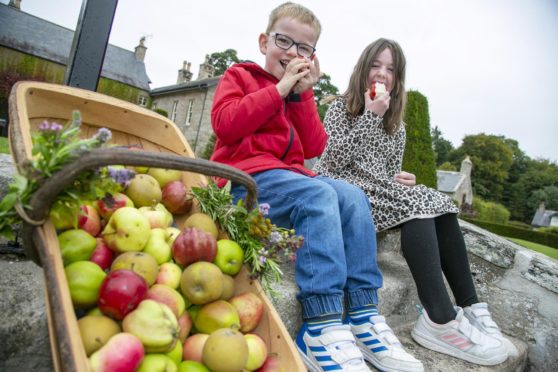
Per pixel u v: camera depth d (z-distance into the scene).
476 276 2.46
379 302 1.82
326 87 30.08
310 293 1.25
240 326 0.95
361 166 1.91
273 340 0.97
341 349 1.17
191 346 0.86
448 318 1.59
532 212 59.97
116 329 0.73
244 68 1.77
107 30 1.56
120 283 0.74
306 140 1.83
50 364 0.97
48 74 31.52
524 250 2.48
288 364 0.90
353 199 1.48
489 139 60.47
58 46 32.72
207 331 0.90
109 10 1.56
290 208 1.42
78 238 0.83
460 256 1.79
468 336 1.64
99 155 0.64
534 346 2.23
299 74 1.52
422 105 5.61
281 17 1.72
